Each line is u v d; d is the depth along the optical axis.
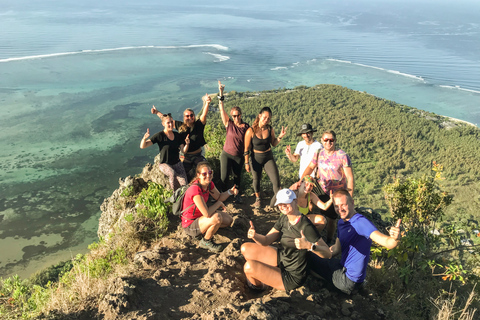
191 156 7.11
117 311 3.46
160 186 6.68
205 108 6.86
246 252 4.04
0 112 197.50
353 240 3.72
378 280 4.55
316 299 3.90
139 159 147.12
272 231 4.03
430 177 5.82
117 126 182.75
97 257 5.70
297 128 164.75
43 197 111.88
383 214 93.00
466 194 101.44
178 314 3.56
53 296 4.19
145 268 4.54
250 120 175.25
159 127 182.25
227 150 6.59
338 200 3.73
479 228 5.87
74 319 3.47
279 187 6.38
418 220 5.95
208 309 3.64
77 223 95.69
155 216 5.91
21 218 97.31
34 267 74.31
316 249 3.55
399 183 6.02
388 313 3.85
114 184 124.38
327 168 5.03
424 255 5.42
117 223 6.88
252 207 6.77
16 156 144.88
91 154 149.88
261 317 3.24
